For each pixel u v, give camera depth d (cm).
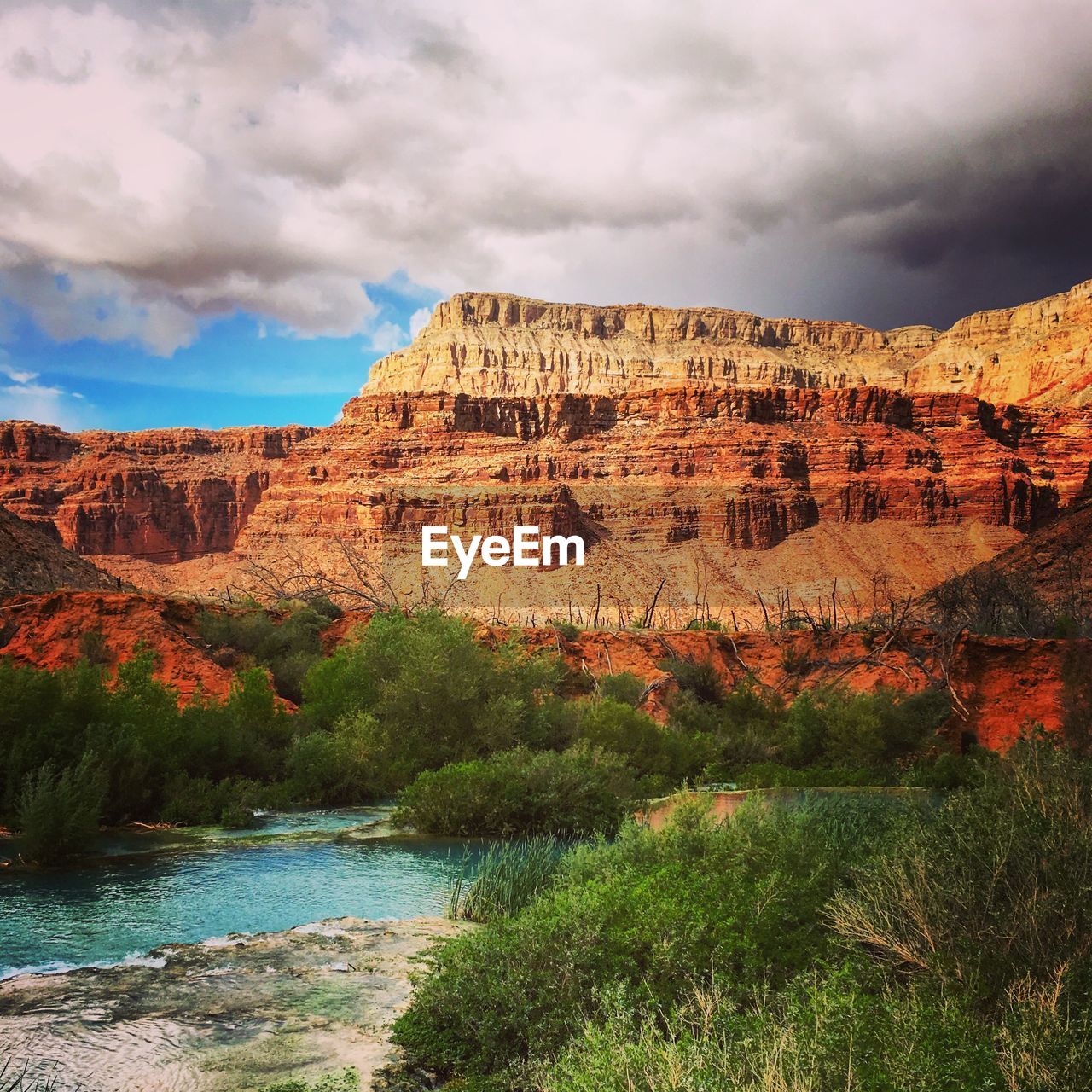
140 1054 657
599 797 1845
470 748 2422
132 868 1411
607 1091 483
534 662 2947
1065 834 700
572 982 691
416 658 2505
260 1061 649
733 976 687
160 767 1927
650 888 838
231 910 1179
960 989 601
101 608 3116
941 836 760
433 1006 702
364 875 1390
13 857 1445
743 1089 461
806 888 810
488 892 1147
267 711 2392
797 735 3042
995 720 3047
